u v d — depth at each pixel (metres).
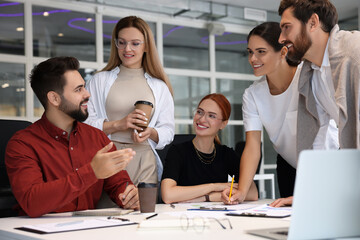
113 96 2.51
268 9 7.68
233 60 7.97
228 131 7.82
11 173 1.71
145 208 1.62
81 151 1.93
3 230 1.30
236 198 2.08
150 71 2.61
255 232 1.09
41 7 6.23
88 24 6.60
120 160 1.55
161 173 2.56
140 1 6.62
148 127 2.38
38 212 1.59
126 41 2.49
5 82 5.94
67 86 1.86
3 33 5.93
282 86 2.28
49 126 1.86
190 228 1.19
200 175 2.40
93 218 1.51
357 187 0.97
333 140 2.37
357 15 7.71
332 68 1.70
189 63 7.50
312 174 0.93
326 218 0.94
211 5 7.19
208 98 2.44
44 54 6.25
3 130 2.27
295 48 1.84
